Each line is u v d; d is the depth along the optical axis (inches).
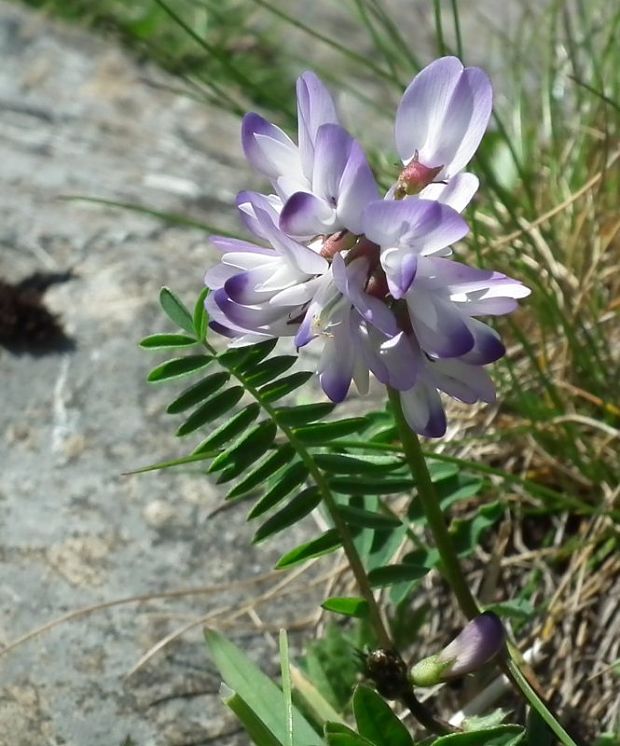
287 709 4.1
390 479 4.5
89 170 9.2
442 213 3.6
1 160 9.2
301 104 3.9
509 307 3.8
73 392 7.0
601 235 6.7
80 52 11.0
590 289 6.3
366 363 3.8
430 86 3.9
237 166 9.6
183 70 10.2
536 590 5.5
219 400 4.3
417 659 5.4
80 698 5.2
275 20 11.8
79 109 10.1
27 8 11.6
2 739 5.0
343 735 3.9
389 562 5.3
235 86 10.7
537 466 5.9
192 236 8.4
